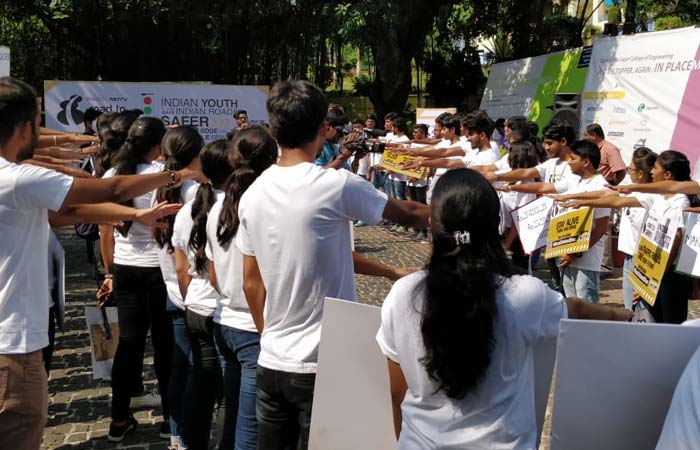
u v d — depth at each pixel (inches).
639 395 75.2
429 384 71.1
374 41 727.1
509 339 69.1
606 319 88.5
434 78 906.7
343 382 91.4
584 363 74.6
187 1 637.9
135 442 163.0
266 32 711.1
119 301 158.9
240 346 113.7
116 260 157.6
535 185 222.8
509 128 307.3
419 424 72.7
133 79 716.7
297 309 96.2
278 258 95.4
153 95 489.1
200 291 131.4
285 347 96.5
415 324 71.8
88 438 165.0
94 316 173.2
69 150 181.0
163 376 161.3
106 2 661.3
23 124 98.8
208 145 128.7
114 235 163.5
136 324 158.6
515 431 69.4
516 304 69.4
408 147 386.3
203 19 655.8
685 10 689.0
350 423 91.7
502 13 810.2
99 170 187.3
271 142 116.8
